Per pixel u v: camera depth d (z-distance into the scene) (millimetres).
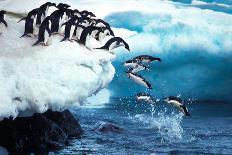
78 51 12344
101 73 13312
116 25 32062
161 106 25859
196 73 30984
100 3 33156
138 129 17812
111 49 13625
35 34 13188
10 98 9383
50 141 13508
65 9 13055
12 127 12039
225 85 30969
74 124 16094
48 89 10391
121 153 13641
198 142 15438
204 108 26344
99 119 20359
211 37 30875
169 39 30922
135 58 12188
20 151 12016
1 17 12953
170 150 14102
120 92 30453
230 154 13703
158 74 30859
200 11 33312
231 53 30672
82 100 11883
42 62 10938
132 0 34812
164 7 34188
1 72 9852
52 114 15156
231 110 25359
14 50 11641
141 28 31516
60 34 13008
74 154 13281
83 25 13805
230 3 38812
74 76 11188
